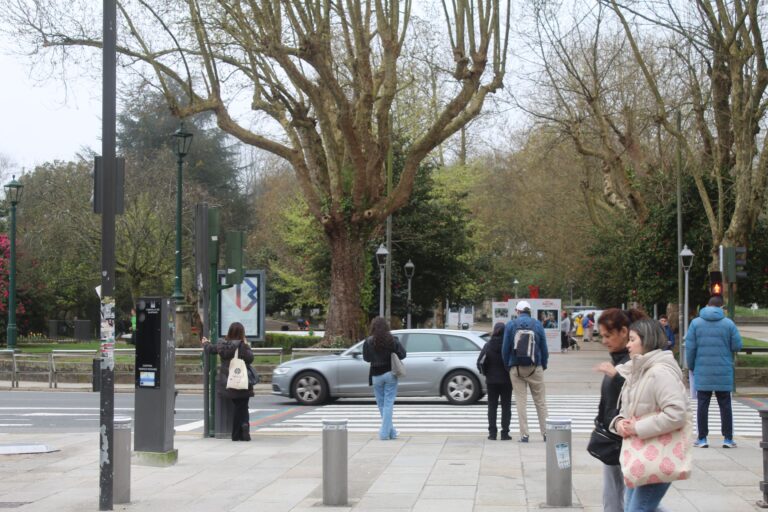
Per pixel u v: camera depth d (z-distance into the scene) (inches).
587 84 1423.5
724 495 363.9
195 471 443.2
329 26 1017.5
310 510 349.7
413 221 1510.8
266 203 2522.1
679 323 1219.9
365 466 453.1
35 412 773.9
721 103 1115.9
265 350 1067.9
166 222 1619.1
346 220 1112.2
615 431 249.1
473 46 1034.7
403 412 743.1
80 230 1749.5
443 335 812.6
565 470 345.7
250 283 1059.3
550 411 764.0
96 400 889.5
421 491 384.2
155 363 458.3
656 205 1321.4
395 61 1052.5
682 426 233.8
